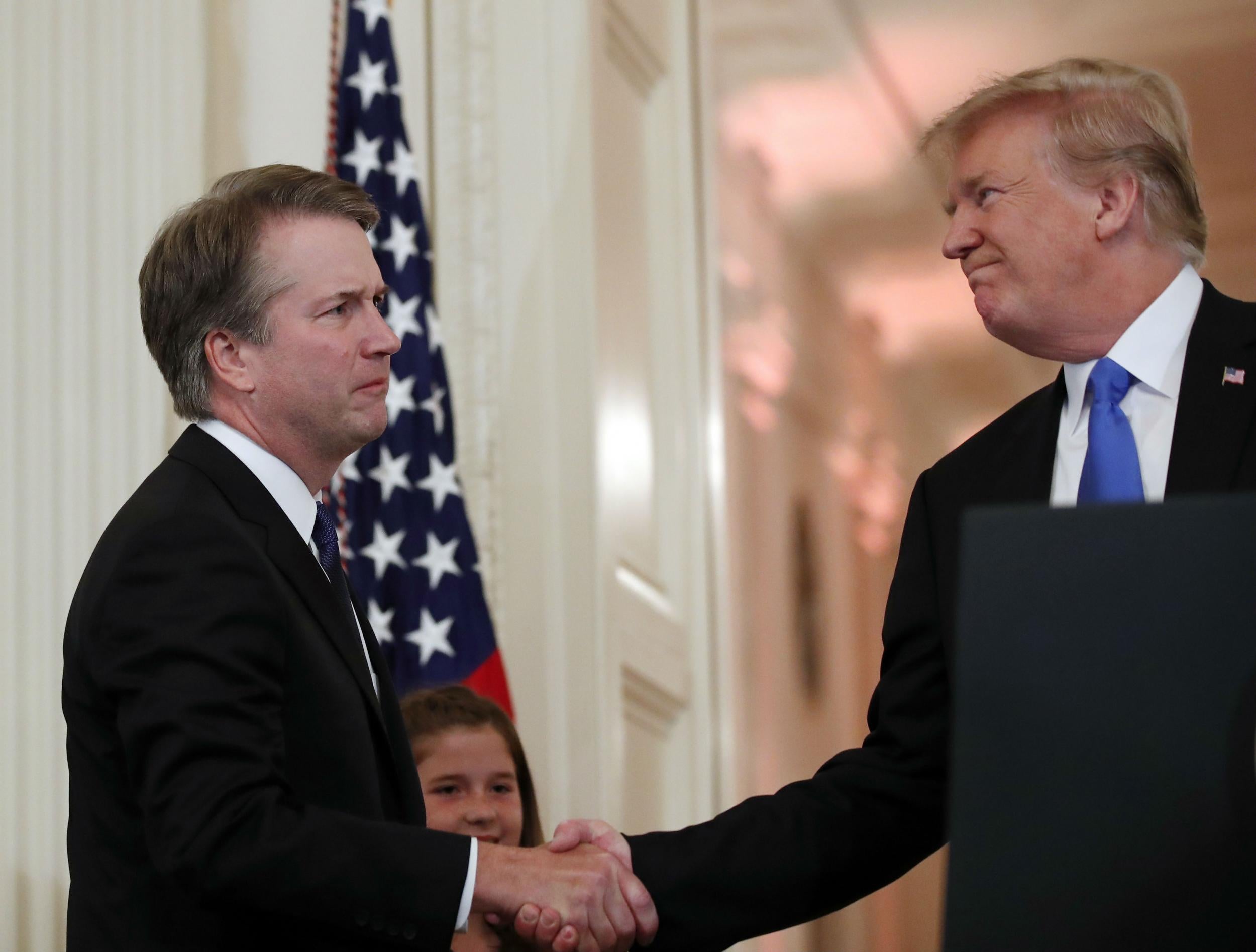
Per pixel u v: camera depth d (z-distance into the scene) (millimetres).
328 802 2461
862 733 11594
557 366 5703
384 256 5113
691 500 6355
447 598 4898
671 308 6445
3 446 4281
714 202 6789
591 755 5465
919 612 3041
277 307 2666
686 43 6777
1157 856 1508
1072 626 1571
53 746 4184
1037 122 2807
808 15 10562
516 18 5902
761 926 3000
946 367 12992
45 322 4402
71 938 2426
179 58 4812
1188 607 1547
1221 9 10562
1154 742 1528
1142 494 2590
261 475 2662
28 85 4516
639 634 5859
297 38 5285
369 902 2365
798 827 3043
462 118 5793
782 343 11117
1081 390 2818
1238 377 2605
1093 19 10602
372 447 4953
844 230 12000
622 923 2754
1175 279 2752
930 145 2967
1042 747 1555
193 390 2699
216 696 2328
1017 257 2773
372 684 2621
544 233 5766
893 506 12688
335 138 5141
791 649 10500
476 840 2533
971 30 10828
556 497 5625
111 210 4570
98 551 2486
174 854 2273
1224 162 11406
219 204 2730
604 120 6086
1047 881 1525
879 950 10992
